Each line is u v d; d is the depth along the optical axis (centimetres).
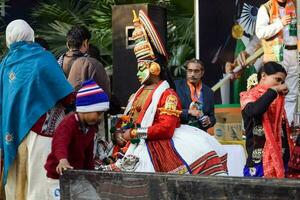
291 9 1477
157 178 768
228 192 709
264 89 1034
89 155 1021
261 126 1030
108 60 2106
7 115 1100
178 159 1044
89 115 980
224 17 1658
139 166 1044
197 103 1280
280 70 1027
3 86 1125
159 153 1048
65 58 1323
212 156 1052
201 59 1670
